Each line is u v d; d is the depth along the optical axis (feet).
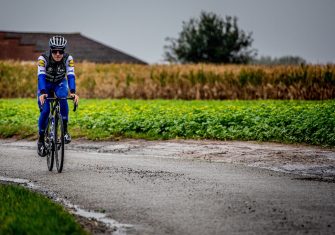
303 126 85.81
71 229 32.99
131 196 47.34
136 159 70.64
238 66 212.23
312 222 38.06
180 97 204.23
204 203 44.16
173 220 39.06
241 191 48.85
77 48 439.63
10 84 224.33
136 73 209.97
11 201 41.11
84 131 99.50
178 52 389.60
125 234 35.83
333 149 75.15
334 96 185.57
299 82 188.96
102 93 211.82
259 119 96.43
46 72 60.54
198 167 63.21
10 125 111.86
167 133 93.66
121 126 98.84
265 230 36.22
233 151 75.25
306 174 57.72
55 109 61.16
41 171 62.08
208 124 96.07
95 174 58.95
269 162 65.72
